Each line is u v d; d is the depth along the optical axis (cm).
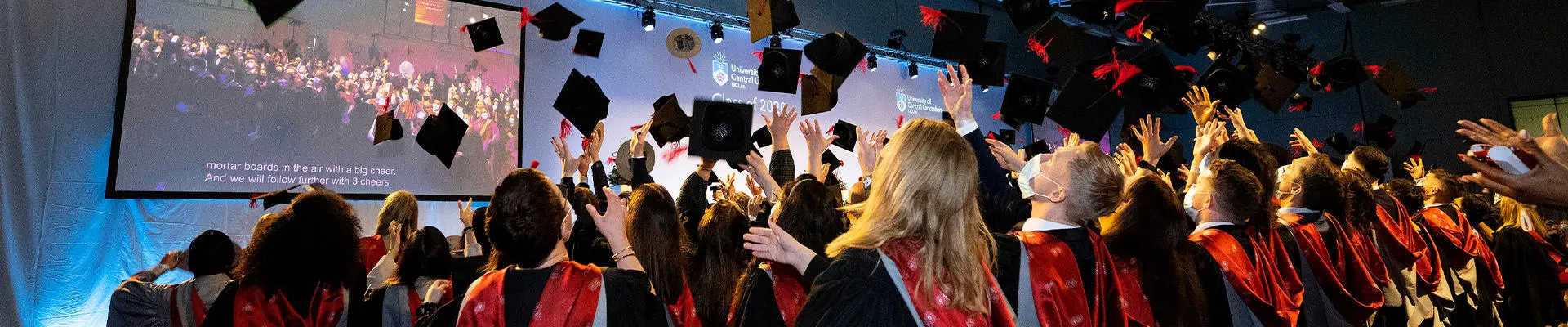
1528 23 928
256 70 516
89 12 478
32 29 454
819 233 193
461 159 584
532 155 635
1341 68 730
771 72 528
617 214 178
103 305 469
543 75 652
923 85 884
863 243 128
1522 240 394
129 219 480
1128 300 181
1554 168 107
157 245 485
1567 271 400
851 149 530
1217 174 223
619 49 696
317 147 530
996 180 187
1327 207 251
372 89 556
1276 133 1014
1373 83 982
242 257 232
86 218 464
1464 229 353
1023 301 155
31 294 441
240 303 208
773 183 241
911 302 119
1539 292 385
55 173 456
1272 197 238
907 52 863
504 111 609
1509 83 927
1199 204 227
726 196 342
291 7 520
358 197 539
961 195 126
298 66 530
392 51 568
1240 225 219
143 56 483
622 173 529
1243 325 199
